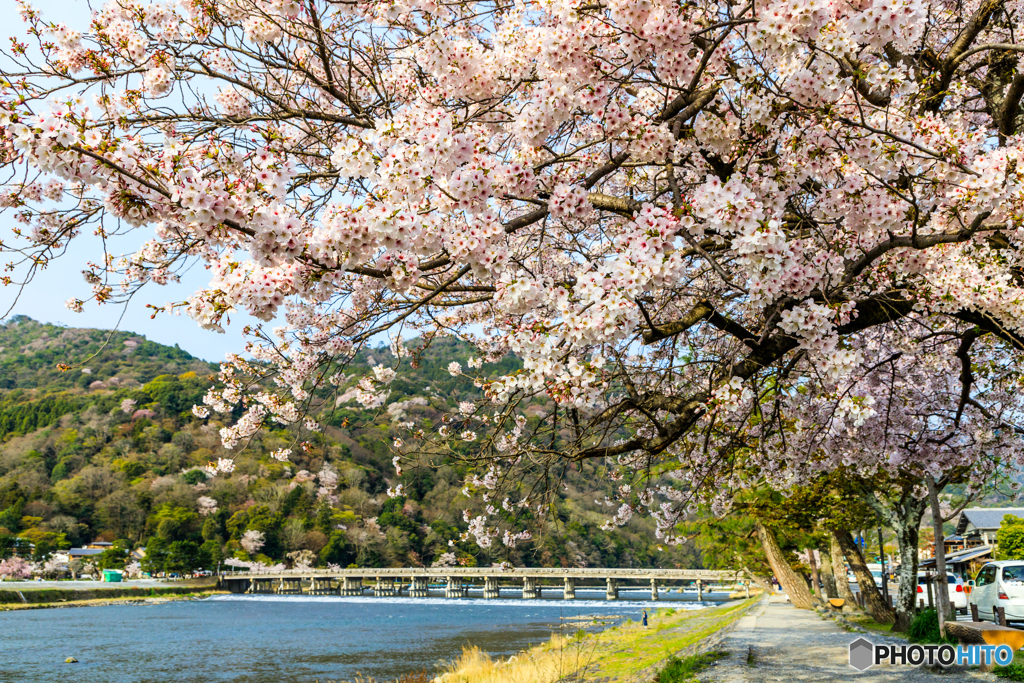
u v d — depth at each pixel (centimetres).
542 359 432
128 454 12306
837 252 561
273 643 4072
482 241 405
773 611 3022
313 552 10238
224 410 762
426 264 446
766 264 409
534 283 427
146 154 395
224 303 355
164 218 381
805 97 462
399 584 9962
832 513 1773
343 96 608
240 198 339
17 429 13700
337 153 404
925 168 527
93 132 331
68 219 509
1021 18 664
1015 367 894
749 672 1023
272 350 719
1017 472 1096
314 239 367
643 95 555
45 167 329
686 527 2006
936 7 746
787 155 521
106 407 14025
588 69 484
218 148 452
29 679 2841
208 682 2717
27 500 10544
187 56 580
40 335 19950
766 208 494
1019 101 656
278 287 361
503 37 543
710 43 513
